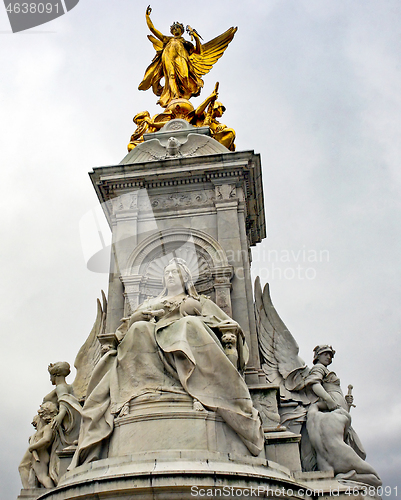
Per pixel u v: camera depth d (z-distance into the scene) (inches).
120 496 280.5
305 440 415.5
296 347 472.4
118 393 351.6
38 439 422.6
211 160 509.7
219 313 408.2
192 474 281.6
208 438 325.1
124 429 333.1
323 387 441.1
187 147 533.0
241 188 511.8
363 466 384.8
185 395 339.9
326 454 394.0
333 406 422.0
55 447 418.3
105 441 341.1
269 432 391.9
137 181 517.0
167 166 514.6
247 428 334.6
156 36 672.4
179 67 641.6
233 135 580.7
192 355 348.8
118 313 466.3
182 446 319.6
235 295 459.8
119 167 516.4
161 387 345.1
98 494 281.9
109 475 286.4
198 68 665.0
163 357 356.2
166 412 330.3
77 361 478.0
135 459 303.0
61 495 296.4
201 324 366.9
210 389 345.1
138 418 332.5
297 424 424.2
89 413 346.6
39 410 434.3
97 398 353.4
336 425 402.0
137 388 349.7
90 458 334.0
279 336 478.9
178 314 396.5
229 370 349.4
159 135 561.0
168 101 629.6
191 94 649.0
